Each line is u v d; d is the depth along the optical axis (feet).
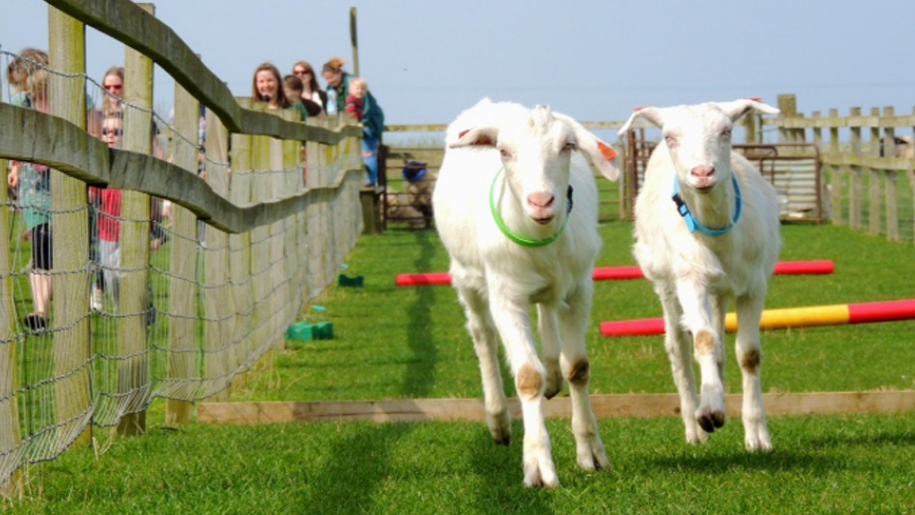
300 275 43.14
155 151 31.40
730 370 34.86
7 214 18.85
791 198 82.53
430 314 45.42
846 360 35.58
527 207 20.18
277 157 38.58
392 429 26.53
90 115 25.39
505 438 24.59
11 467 19.07
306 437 25.49
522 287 21.81
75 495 20.33
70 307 21.85
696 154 23.08
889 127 71.61
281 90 48.78
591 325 42.75
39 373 24.27
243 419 27.99
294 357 37.19
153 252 33.78
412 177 83.20
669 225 24.39
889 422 26.50
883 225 75.72
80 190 21.91
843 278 53.36
